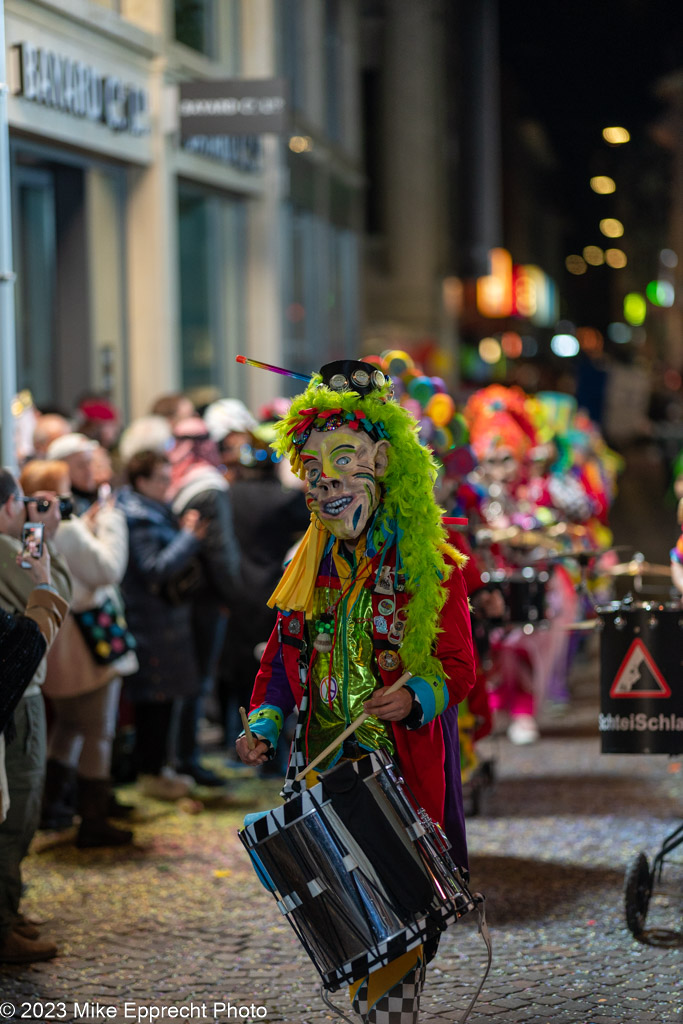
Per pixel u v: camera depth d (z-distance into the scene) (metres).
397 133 31.78
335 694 3.72
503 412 9.66
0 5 6.38
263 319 16.14
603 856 6.34
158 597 7.21
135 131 11.59
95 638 6.41
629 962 4.96
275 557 8.11
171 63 12.38
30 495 6.15
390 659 3.68
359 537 3.75
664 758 8.40
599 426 24.78
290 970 4.96
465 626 3.76
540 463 9.86
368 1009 3.66
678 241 46.81
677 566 5.55
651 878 5.27
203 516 7.66
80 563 6.29
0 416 6.43
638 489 25.55
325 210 20.66
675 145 46.66
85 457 6.95
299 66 19.42
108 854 6.48
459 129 35.50
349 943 3.46
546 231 63.41
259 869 3.55
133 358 12.30
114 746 7.87
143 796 7.61
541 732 9.30
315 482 3.70
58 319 11.31
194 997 4.68
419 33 31.81
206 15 14.27
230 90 12.02
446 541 4.03
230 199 15.38
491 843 6.60
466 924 5.42
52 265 11.27
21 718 4.96
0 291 6.41
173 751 7.69
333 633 3.73
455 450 6.52
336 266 22.33
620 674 5.37
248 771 8.27
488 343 39.44
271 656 3.93
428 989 4.72
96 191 11.59
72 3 10.07
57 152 10.67
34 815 5.06
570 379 31.08
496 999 4.61
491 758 7.54
